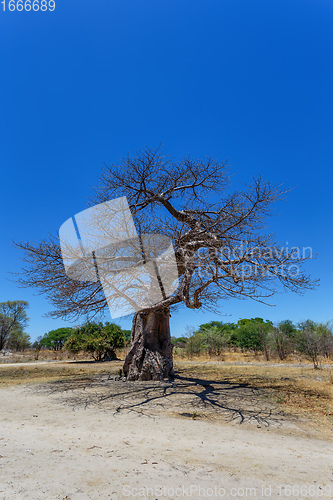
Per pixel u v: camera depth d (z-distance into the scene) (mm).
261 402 8562
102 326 28984
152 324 13289
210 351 31141
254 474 3924
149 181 11562
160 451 4691
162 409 7820
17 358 37562
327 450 5059
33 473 3736
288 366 19672
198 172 11609
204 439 5449
